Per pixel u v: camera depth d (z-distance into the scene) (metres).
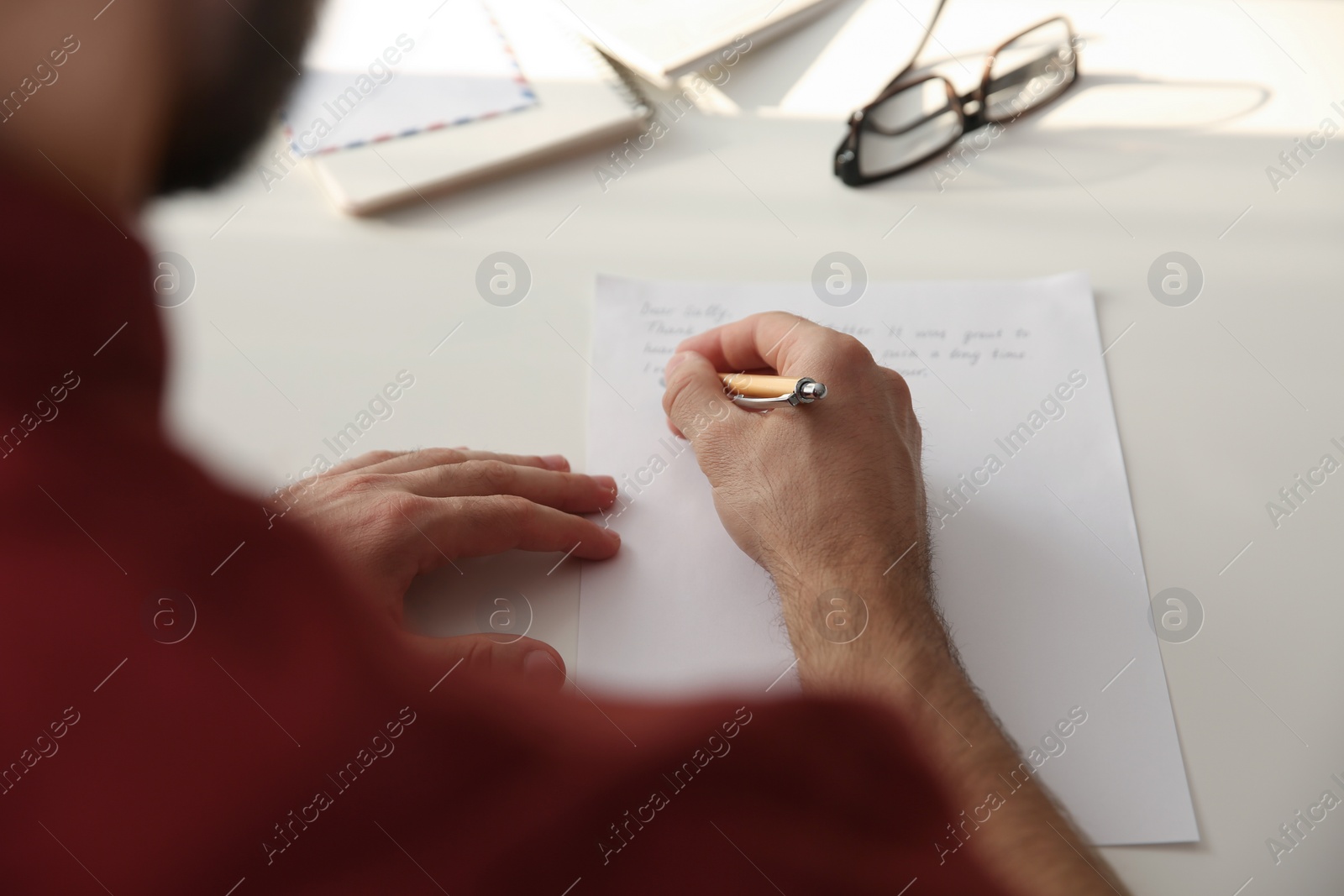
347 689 0.36
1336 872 0.53
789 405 0.66
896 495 0.63
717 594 0.64
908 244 0.83
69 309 0.31
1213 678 0.60
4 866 0.30
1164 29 0.98
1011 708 0.59
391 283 0.81
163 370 0.34
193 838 0.32
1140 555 0.65
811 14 0.99
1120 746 0.57
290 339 0.77
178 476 0.33
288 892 0.33
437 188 0.85
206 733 0.32
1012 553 0.65
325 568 0.37
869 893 0.40
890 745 0.45
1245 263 0.80
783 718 0.45
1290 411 0.72
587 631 0.62
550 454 0.71
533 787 0.39
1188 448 0.70
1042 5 1.00
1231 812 0.55
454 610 0.62
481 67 0.92
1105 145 0.89
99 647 0.31
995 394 0.73
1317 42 0.96
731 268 0.81
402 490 0.63
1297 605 0.63
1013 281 0.80
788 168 0.88
